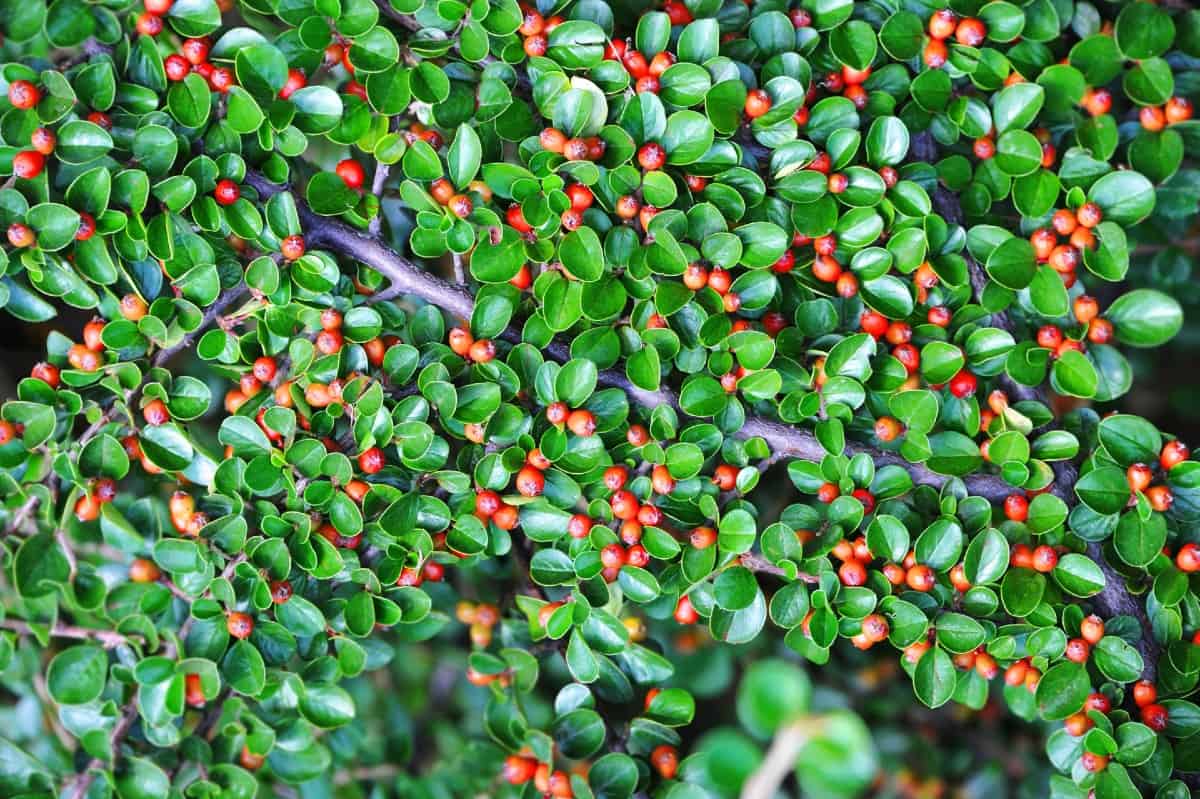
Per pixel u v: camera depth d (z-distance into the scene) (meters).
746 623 0.64
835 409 0.64
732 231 0.63
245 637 0.63
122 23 0.63
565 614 0.64
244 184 0.63
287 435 0.63
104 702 0.65
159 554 0.63
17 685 0.69
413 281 0.64
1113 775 0.63
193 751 0.65
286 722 0.65
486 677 0.66
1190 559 0.63
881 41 0.63
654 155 0.63
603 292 0.63
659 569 0.66
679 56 0.63
